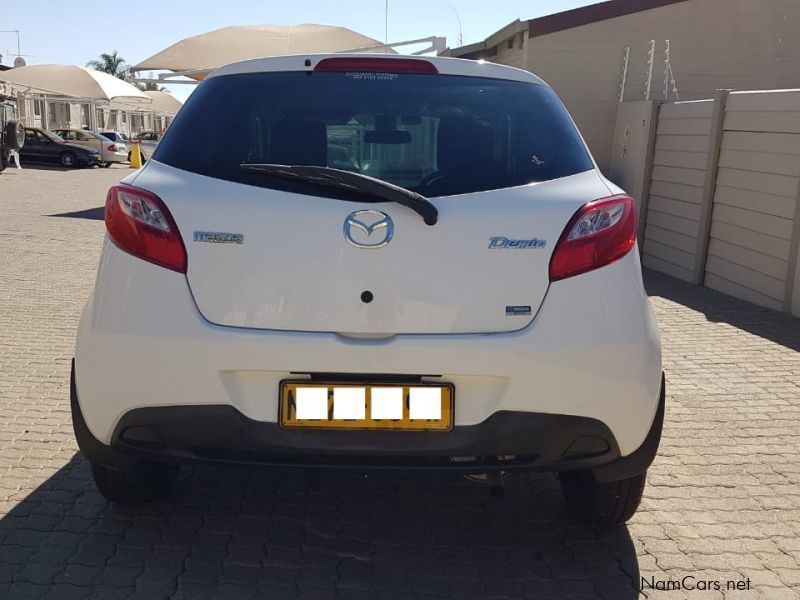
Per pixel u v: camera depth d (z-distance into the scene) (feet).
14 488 11.93
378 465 8.80
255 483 12.44
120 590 9.45
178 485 12.26
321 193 8.83
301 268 8.66
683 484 12.78
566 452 9.02
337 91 10.14
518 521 11.47
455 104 10.09
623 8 41.81
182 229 8.81
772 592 9.80
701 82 43.24
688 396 17.04
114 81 100.22
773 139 25.25
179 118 10.00
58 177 86.89
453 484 12.60
